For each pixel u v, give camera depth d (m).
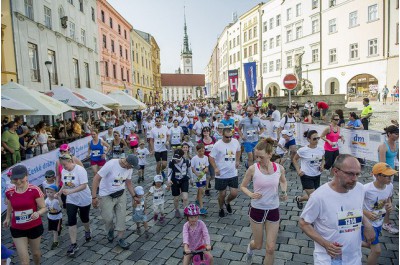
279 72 46.31
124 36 42.50
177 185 6.26
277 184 3.96
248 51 55.53
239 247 4.94
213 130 13.05
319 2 37.00
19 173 4.07
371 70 30.86
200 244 3.97
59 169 6.12
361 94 32.25
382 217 3.82
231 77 17.45
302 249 4.75
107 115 23.70
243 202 7.12
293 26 42.19
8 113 9.59
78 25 26.23
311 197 2.82
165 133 9.22
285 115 9.36
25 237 4.22
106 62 34.78
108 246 5.21
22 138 10.71
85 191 5.18
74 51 24.98
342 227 2.73
